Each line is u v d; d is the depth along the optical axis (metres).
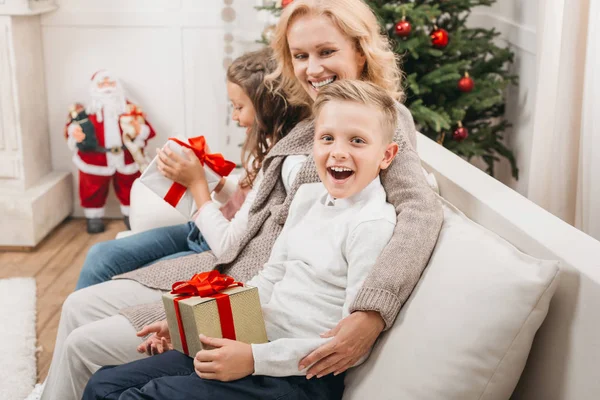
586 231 1.96
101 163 3.58
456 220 1.37
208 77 3.76
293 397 1.22
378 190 1.37
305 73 1.61
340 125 1.30
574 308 1.08
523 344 1.11
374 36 1.59
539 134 2.30
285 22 1.60
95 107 3.55
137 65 3.76
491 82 3.10
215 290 1.28
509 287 1.11
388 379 1.18
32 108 3.61
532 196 2.36
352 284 1.26
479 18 3.89
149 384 1.22
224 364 1.19
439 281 1.21
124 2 3.67
